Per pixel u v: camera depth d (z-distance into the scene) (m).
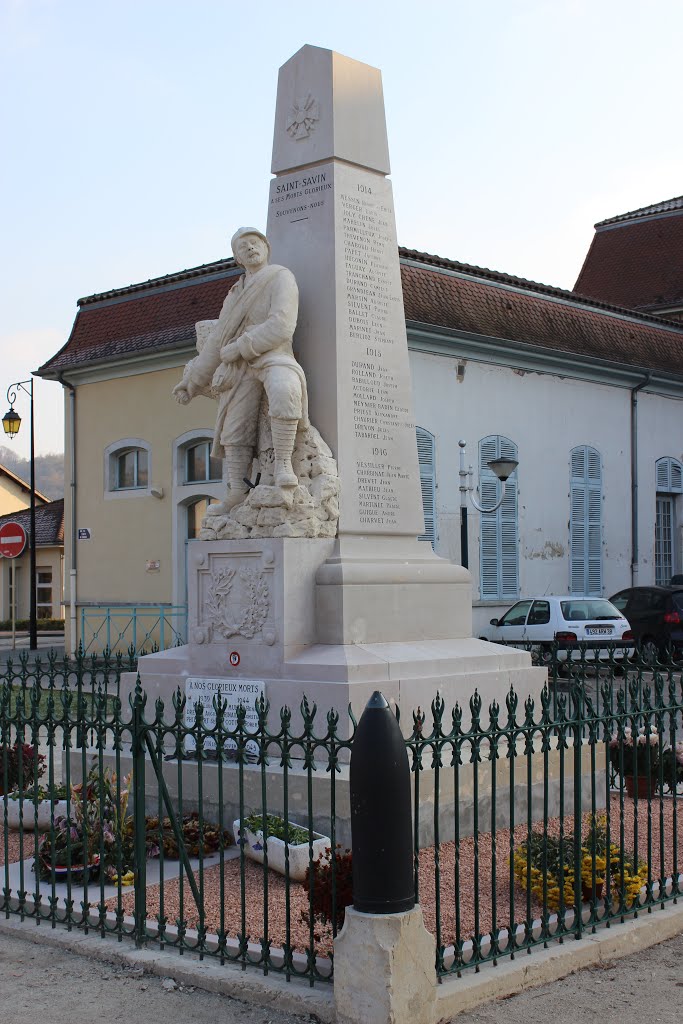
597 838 7.14
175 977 5.89
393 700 8.68
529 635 22.50
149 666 9.86
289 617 8.97
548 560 27.16
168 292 26.06
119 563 26.41
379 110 10.34
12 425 31.27
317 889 6.08
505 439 26.06
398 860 5.20
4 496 52.66
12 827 9.05
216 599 9.43
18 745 7.19
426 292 24.55
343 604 9.05
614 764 9.70
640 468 29.81
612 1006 5.54
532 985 5.80
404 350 10.23
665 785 9.72
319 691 8.54
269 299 9.58
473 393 25.33
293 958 5.83
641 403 29.91
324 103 9.97
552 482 27.25
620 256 38.53
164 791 6.41
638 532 29.69
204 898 6.89
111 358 25.94
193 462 25.34
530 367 26.66
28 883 7.59
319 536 9.28
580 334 28.19
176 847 7.79
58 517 44.88
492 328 25.48
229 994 5.66
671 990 5.75
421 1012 5.19
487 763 8.30
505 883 7.02
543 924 6.14
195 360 10.14
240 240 9.77
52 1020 5.43
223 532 9.45
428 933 5.26
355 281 9.88
